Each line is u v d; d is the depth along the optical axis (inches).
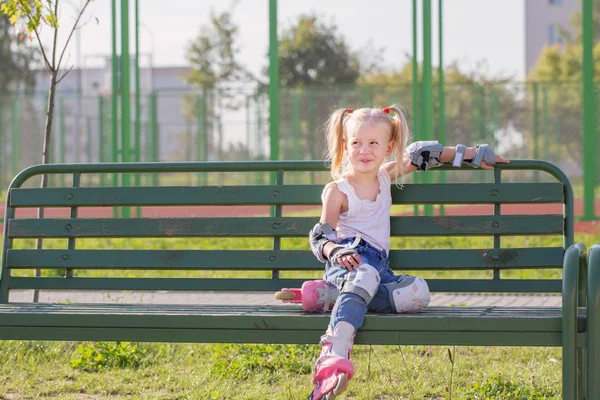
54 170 199.2
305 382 224.1
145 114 1278.3
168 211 900.6
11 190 199.3
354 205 176.6
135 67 595.2
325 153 202.2
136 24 563.8
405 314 162.2
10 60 1774.1
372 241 176.9
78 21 303.4
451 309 172.7
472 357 250.1
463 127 1239.5
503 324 153.4
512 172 1227.9
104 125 1075.3
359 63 1743.4
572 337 150.3
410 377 223.8
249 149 1142.3
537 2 2266.2
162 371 237.5
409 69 1743.4
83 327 162.2
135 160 609.0
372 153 175.6
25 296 347.3
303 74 1699.1
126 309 171.0
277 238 192.1
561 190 185.2
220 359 244.1
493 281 184.7
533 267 183.6
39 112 1296.8
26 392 215.0
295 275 386.6
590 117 639.1
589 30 634.2
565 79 1823.3
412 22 612.1
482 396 206.8
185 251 191.9
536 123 1077.8
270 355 249.8
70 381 228.5
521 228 185.6
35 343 260.2
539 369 232.5
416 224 188.1
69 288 194.4
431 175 652.7
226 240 526.6
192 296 353.1
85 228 196.1
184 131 1571.1
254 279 190.2
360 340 156.9
